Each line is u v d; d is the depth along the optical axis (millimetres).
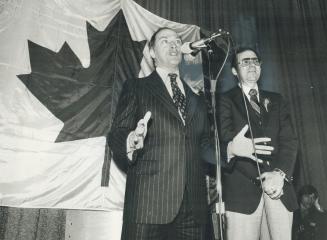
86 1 2314
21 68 2023
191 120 2027
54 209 1970
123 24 2371
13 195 1843
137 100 2020
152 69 2312
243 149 2146
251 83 2451
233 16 2688
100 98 2172
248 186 2148
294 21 2814
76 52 2195
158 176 1854
